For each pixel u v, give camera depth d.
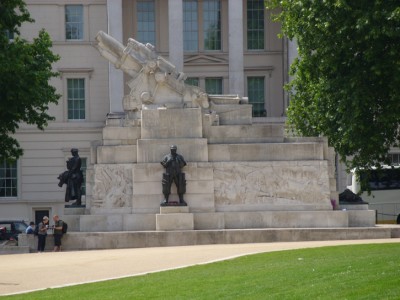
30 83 95.44
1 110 95.19
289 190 69.75
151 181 69.31
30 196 147.25
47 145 148.25
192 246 63.69
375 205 116.06
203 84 154.75
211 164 69.50
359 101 85.25
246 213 68.69
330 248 55.50
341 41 84.25
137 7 154.38
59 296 42.09
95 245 66.38
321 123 95.38
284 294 38.62
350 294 37.09
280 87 154.88
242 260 51.50
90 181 70.69
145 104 72.31
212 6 155.62
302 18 88.25
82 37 151.62
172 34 147.88
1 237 102.69
